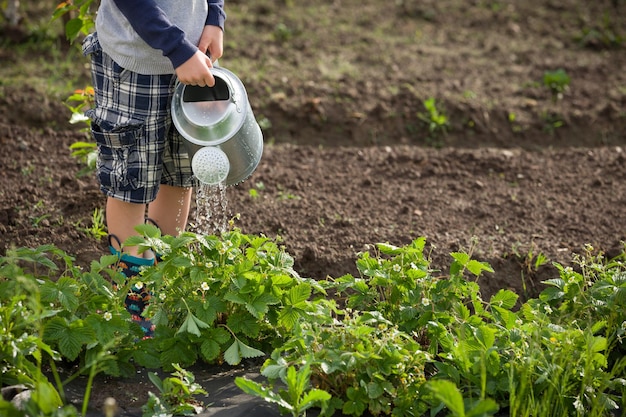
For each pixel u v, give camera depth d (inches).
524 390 104.7
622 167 195.0
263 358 121.3
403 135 218.2
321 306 118.9
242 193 171.8
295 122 213.5
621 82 248.4
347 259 148.6
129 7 111.0
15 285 108.6
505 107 226.4
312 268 146.8
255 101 214.8
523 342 111.2
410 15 293.9
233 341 118.0
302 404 99.2
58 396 98.4
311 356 102.0
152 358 113.2
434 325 113.7
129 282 116.0
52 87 207.2
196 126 115.3
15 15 235.1
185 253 115.5
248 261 115.1
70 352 106.7
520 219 169.9
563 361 109.9
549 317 125.3
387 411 105.4
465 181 187.5
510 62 260.2
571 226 166.9
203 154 115.4
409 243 155.8
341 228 160.9
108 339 108.3
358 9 293.7
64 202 159.0
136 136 119.6
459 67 251.9
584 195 182.2
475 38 278.7
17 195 159.0
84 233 149.9
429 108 216.4
